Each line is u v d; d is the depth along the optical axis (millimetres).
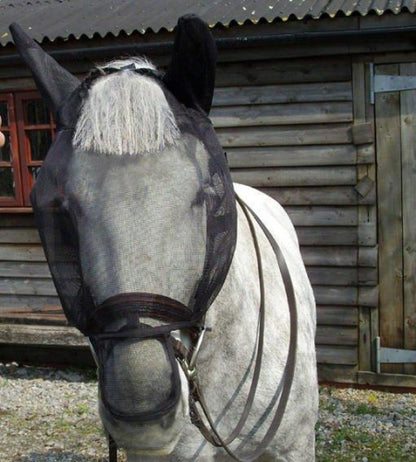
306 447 2014
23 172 5273
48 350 5508
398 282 4637
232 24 4488
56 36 4852
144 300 1255
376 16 4289
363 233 4641
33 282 5426
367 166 4602
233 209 1480
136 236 1279
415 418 4199
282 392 1838
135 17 5090
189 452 1803
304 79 4641
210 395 1766
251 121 4785
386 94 4508
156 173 1319
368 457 3623
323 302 4785
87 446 3900
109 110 1340
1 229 5438
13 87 5219
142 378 1231
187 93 1549
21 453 3830
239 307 1763
